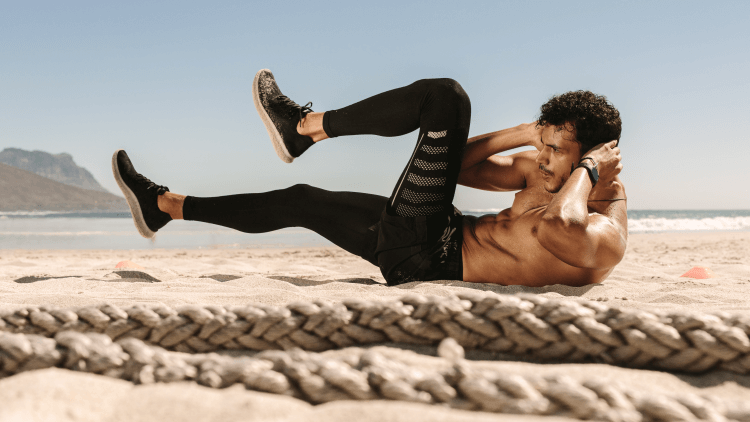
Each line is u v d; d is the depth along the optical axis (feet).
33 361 3.16
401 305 4.25
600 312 4.08
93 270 13.39
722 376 3.69
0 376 3.21
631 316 3.89
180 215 10.18
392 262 8.71
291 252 25.90
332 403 2.75
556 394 2.72
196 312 4.27
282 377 3.01
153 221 10.25
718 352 3.61
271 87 9.87
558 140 7.82
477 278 8.51
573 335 3.89
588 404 2.63
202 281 9.59
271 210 9.59
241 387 3.02
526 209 8.36
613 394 2.73
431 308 4.17
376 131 8.87
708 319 3.79
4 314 4.28
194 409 2.69
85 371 3.16
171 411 2.67
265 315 4.21
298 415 2.58
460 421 2.45
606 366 3.81
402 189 8.45
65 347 3.26
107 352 3.25
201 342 4.19
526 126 8.66
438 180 8.23
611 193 8.23
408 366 3.34
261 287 8.51
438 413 2.52
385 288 8.18
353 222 9.29
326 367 3.05
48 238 40.78
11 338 3.29
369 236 9.21
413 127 8.60
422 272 8.59
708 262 16.56
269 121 9.62
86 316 4.28
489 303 4.16
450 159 8.19
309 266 16.22
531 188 8.56
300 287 8.59
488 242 8.46
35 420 2.46
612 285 8.58
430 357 3.87
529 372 3.64
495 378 2.88
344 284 8.48
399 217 8.55
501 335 4.01
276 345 4.17
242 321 4.21
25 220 86.48
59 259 20.90
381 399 2.89
